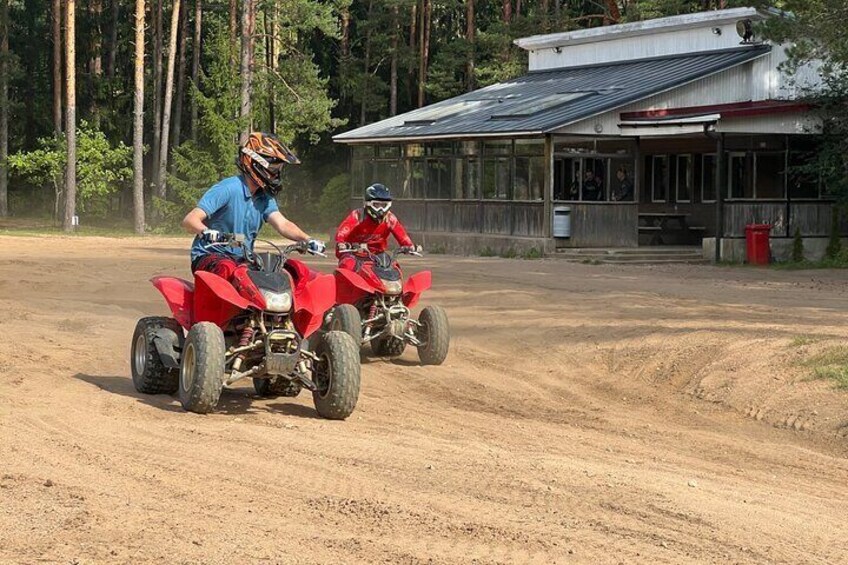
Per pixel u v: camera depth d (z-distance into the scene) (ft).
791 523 27.91
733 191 132.98
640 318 63.87
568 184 128.06
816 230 128.36
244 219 39.06
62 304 70.74
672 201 145.28
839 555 25.17
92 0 248.11
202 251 39.45
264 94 211.00
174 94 252.83
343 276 51.11
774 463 36.81
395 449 34.01
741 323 60.18
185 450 32.71
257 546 23.62
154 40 227.81
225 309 38.60
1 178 217.36
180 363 39.93
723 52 139.13
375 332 52.47
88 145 204.23
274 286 37.58
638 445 38.50
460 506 27.43
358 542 24.07
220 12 242.99
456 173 142.20
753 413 44.78
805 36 114.42
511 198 132.77
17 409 38.32
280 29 224.94
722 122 120.16
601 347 56.95
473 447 35.17
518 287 83.25
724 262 119.14
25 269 97.14
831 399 44.11
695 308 68.59
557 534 25.32
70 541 23.65
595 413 44.60
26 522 24.93
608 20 232.73
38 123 243.81
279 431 36.04
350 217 52.16
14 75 217.15
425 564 22.76
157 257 117.39
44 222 211.82
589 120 125.29
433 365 53.06
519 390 48.73
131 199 235.61
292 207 239.71
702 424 43.29
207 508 26.50
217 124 197.06
